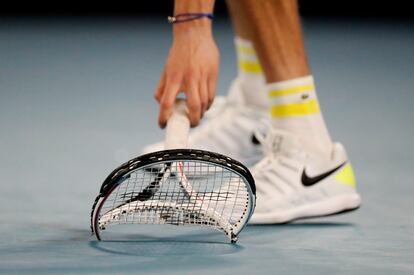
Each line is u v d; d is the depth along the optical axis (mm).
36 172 8891
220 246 5715
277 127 6797
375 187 8367
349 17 35812
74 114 13812
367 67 21594
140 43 26766
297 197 6637
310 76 6730
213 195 5586
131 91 17156
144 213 5602
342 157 6750
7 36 27594
